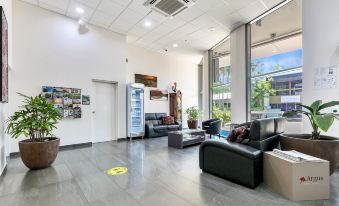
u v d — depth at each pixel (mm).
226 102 6324
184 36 5828
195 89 9297
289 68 4402
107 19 4746
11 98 3791
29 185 2342
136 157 3691
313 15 3074
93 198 1989
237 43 5125
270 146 2602
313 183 1924
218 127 5719
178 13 4254
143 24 5004
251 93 4891
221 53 6711
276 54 4754
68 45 4648
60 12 4438
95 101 5352
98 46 5199
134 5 4066
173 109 8141
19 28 3922
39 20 4207
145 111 7266
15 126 2916
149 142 5426
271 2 3869
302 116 3262
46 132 3174
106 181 2457
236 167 2350
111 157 3695
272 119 2668
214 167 2643
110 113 5668
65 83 4570
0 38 2506
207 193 2092
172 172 2801
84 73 4914
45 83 4262
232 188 2219
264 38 4973
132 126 5996
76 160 3484
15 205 1856
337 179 2432
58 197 2016
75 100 4715
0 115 2674
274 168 2150
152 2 3764
